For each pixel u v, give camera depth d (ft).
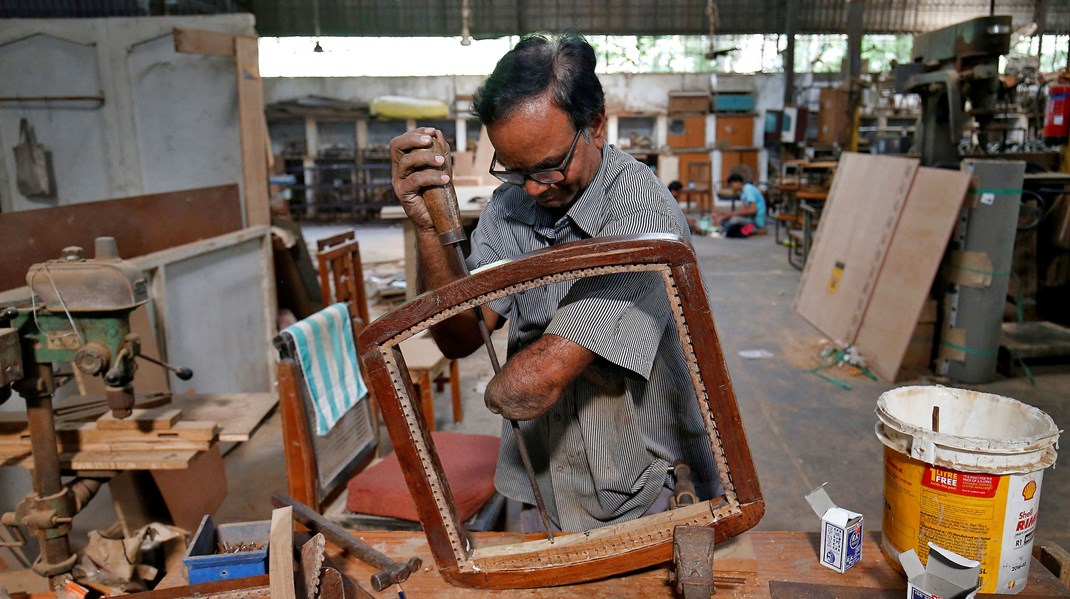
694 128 40.11
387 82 39.50
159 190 13.25
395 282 20.52
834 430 10.67
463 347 4.18
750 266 23.34
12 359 4.83
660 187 3.71
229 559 3.71
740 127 40.14
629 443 3.92
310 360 6.18
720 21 41.29
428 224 3.41
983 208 11.69
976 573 2.99
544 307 3.84
